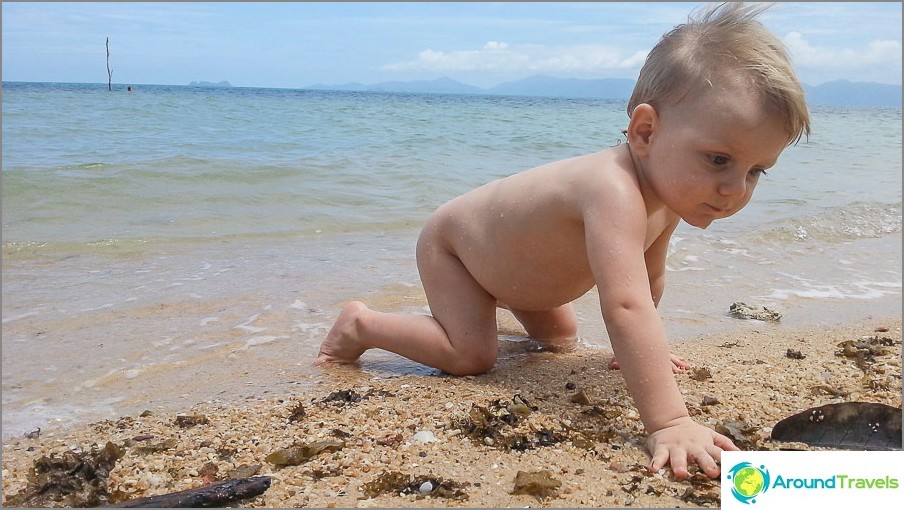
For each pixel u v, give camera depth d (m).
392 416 1.18
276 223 2.57
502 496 0.97
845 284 2.00
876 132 8.77
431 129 7.06
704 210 1.14
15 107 8.64
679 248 2.33
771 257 2.28
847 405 1.08
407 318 1.39
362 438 1.11
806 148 6.32
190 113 8.88
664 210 1.28
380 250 2.23
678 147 1.12
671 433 1.06
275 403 1.24
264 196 3.01
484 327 1.36
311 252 2.20
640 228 1.14
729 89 1.08
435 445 1.09
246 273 1.95
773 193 3.45
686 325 1.64
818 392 1.25
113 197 2.86
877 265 2.22
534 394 1.27
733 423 1.14
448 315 1.36
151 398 1.28
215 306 1.70
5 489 1.00
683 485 0.99
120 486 1.00
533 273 1.29
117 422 1.18
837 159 5.28
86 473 1.02
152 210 2.71
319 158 4.21
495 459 1.05
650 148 1.16
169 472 1.03
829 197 3.31
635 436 1.12
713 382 1.29
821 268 2.17
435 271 1.39
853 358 1.43
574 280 1.29
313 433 1.13
